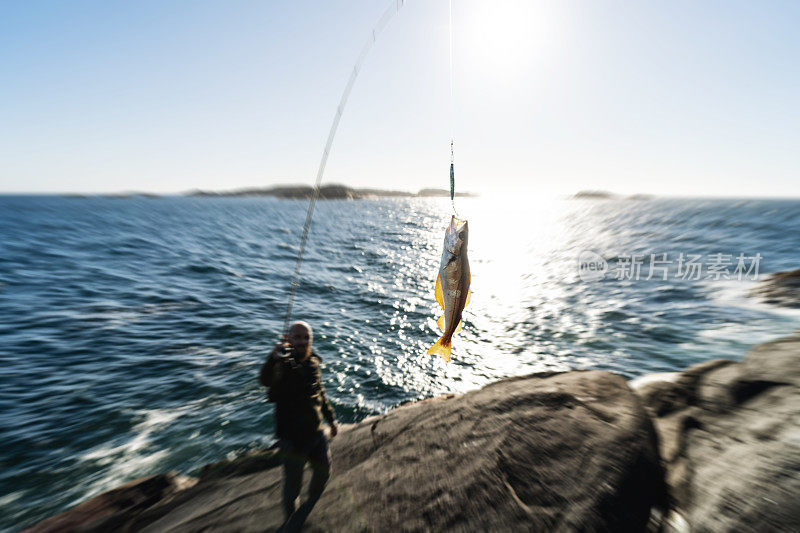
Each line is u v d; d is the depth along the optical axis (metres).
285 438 3.38
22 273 19.22
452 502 3.41
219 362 10.01
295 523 3.30
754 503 3.33
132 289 17.12
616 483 3.52
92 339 11.20
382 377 9.73
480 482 3.59
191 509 3.68
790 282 16.80
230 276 21.05
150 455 6.40
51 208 102.88
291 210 131.50
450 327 3.18
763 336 11.95
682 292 18.14
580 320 14.38
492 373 10.09
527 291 19.75
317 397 3.48
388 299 17.55
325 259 28.95
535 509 3.28
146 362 9.84
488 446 4.08
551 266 27.55
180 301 15.54
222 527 3.36
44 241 31.97
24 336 11.20
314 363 3.54
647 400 6.06
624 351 11.24
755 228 53.94
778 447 3.97
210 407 7.88
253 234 47.16
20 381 8.62
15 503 5.29
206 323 13.06
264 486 3.95
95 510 4.03
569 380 5.41
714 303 15.95
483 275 24.67
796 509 3.14
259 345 11.27
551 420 4.38
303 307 15.77
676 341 11.86
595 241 44.62
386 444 4.45
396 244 40.00
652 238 45.12
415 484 3.67
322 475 3.50
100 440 6.75
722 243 37.66
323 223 71.31
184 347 10.93
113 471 5.98
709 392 5.71
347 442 4.65
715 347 11.26
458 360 10.90
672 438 4.83
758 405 5.02
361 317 14.72
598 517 3.23
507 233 59.38
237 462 4.50
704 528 3.30
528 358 10.99
